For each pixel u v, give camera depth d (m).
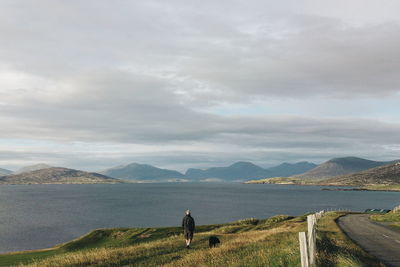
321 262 11.42
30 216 120.31
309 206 160.12
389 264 14.27
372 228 32.84
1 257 35.81
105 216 119.06
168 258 18.05
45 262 20.81
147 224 98.94
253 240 22.02
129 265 16.92
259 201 193.75
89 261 18.69
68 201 197.12
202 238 27.53
